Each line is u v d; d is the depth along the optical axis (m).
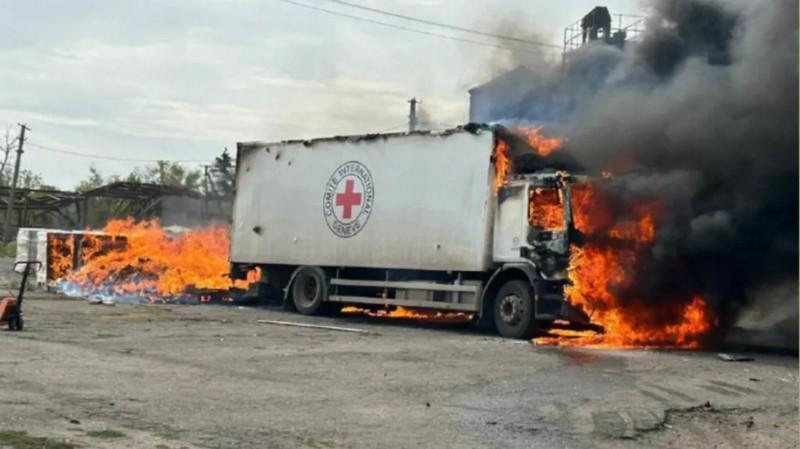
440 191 18.16
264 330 16.16
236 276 22.88
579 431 7.93
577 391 10.01
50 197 58.62
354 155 20.06
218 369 10.75
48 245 25.77
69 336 13.75
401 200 18.89
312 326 17.39
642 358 13.45
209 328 16.11
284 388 9.55
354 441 7.20
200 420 7.67
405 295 18.67
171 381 9.66
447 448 7.10
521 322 16.28
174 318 18.14
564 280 15.79
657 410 8.98
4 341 12.58
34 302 21.44
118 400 8.36
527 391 9.90
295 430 7.48
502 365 12.05
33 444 6.35
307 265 20.84
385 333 16.66
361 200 19.73
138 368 10.51
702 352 14.92
